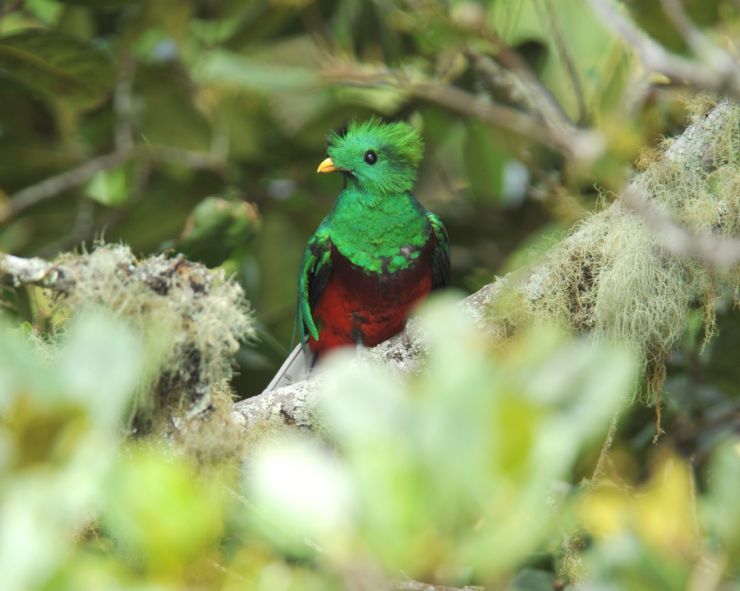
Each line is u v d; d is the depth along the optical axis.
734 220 9.77
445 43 12.12
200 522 4.95
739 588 5.71
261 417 9.38
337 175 14.33
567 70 13.06
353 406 4.79
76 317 8.79
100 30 14.41
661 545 5.97
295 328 13.07
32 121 13.95
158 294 8.98
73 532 7.13
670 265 9.62
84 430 4.89
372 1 14.09
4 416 5.48
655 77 12.70
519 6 13.23
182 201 14.00
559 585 8.68
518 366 4.79
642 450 11.27
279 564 6.03
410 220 12.41
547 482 4.86
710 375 11.74
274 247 14.14
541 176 12.30
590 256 9.69
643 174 9.96
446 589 7.27
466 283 13.66
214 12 14.09
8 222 13.77
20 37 11.81
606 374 4.73
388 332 12.78
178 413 8.91
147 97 14.04
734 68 9.25
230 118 14.03
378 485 4.64
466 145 13.96
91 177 14.04
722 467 5.76
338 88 14.20
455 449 4.64
